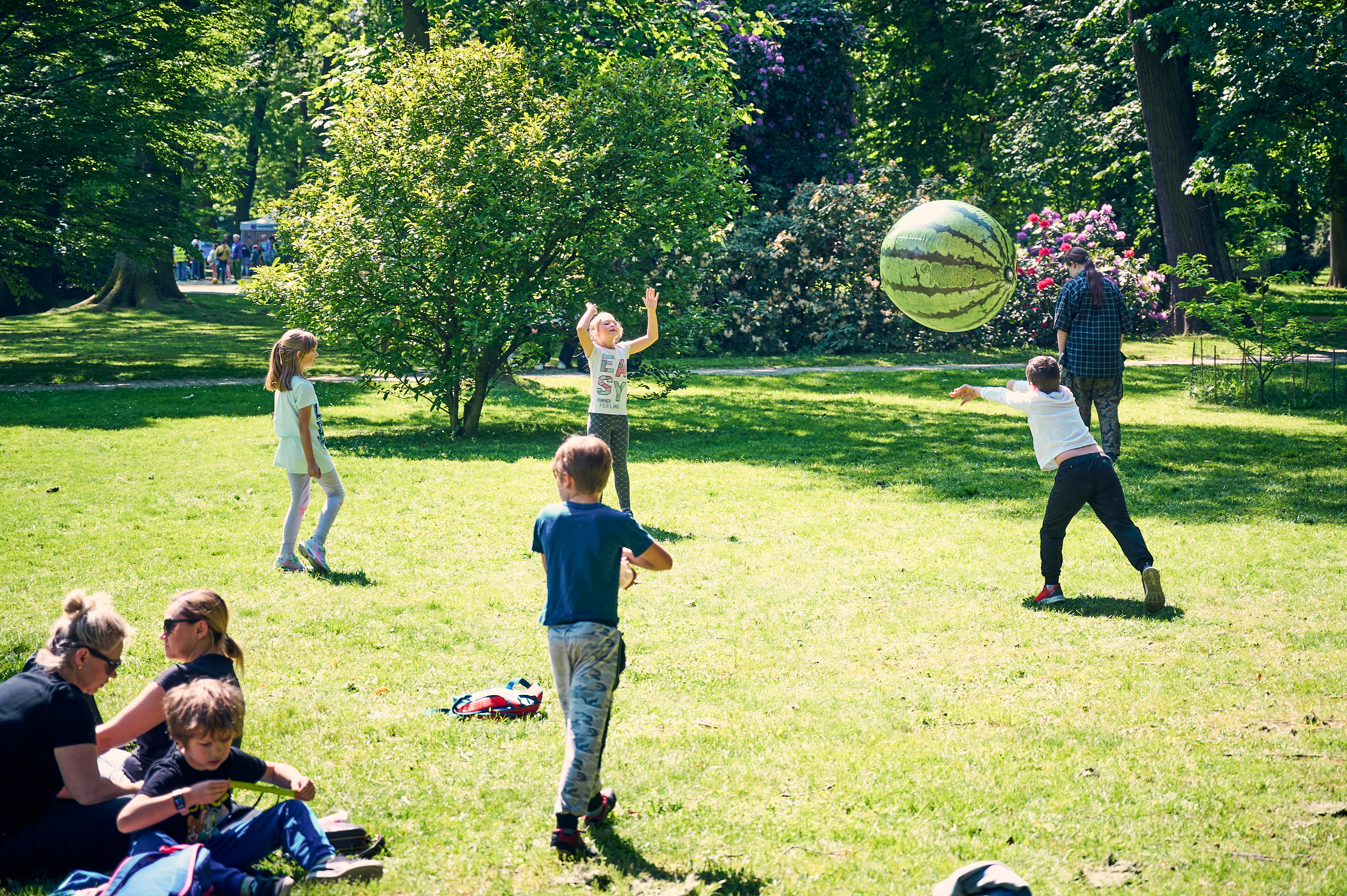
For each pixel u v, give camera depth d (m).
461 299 14.48
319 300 14.52
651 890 3.66
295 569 7.89
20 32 21.41
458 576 7.79
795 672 5.84
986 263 7.39
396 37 18.33
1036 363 7.07
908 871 3.75
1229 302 17.88
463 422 15.59
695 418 16.64
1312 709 5.20
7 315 38.03
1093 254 28.55
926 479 11.48
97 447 13.48
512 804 4.27
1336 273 45.22
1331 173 26.83
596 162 14.54
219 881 3.50
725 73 20.70
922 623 6.66
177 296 40.22
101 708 5.22
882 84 39.66
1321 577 7.51
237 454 13.10
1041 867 3.77
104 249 23.14
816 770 4.57
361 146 14.75
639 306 15.43
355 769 4.58
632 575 4.32
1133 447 13.30
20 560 8.03
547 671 5.90
